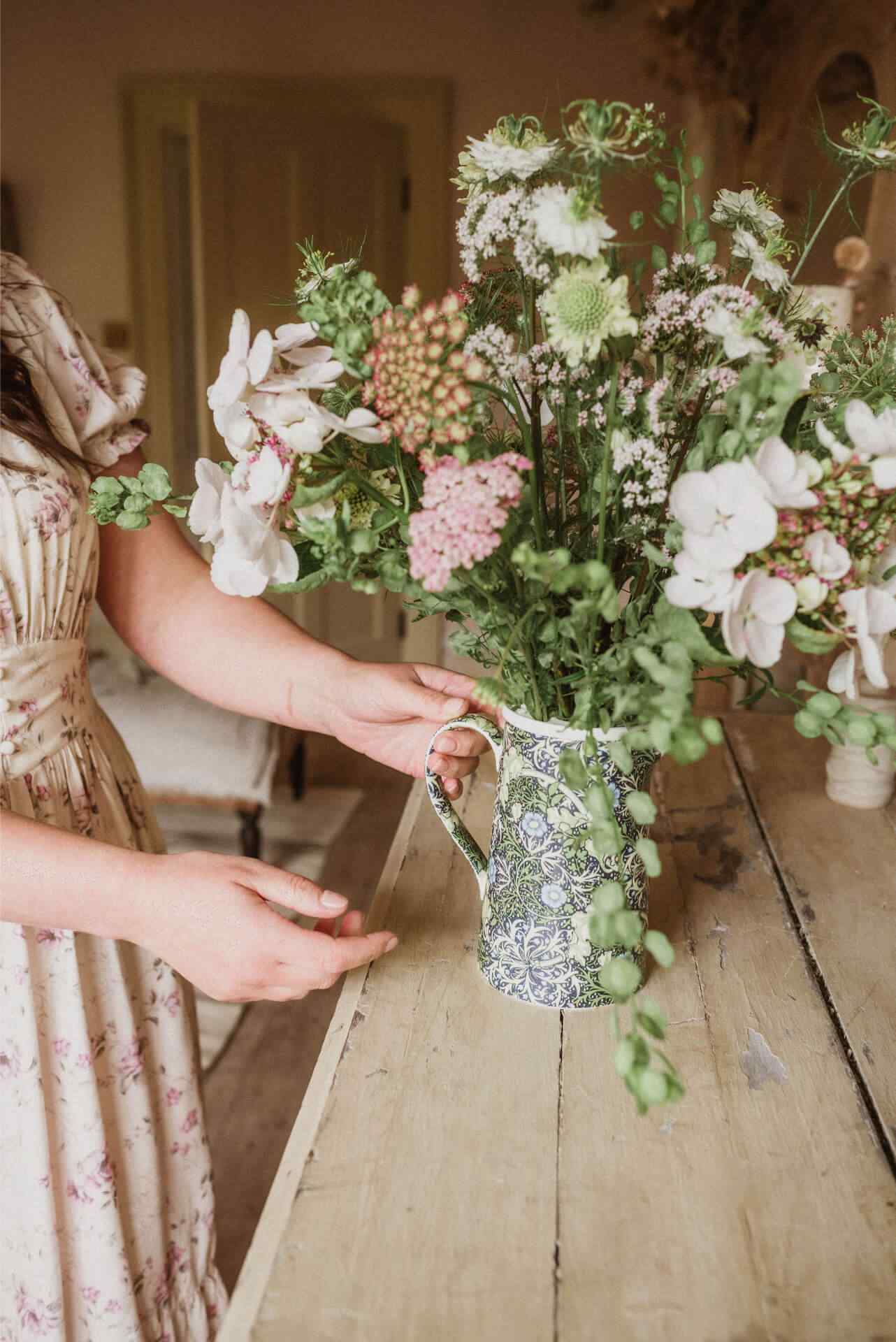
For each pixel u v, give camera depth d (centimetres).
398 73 396
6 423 87
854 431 55
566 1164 62
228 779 268
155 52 402
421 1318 53
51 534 89
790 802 113
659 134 61
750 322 60
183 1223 109
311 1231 58
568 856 71
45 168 415
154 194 416
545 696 70
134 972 101
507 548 62
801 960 83
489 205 62
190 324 436
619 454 63
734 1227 58
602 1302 54
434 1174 61
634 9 376
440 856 97
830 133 200
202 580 102
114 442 99
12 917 71
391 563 60
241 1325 53
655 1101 46
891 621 57
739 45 255
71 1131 95
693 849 101
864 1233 58
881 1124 66
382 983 78
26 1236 95
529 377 64
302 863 297
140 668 293
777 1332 52
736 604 53
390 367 56
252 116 387
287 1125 187
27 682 90
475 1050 72
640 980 50
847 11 194
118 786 103
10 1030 90
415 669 92
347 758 374
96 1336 100
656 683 61
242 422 62
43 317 96
